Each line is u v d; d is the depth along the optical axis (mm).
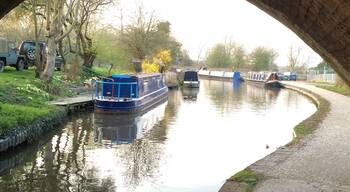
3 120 12586
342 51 5074
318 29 4930
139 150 14008
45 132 15578
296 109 27453
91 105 22969
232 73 66438
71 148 13984
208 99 33719
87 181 10336
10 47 26156
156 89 30266
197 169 11664
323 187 8133
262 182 8500
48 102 19766
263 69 78312
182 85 47531
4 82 19406
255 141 15883
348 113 20641
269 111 26109
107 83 23547
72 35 39750
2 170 11055
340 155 10914
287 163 10094
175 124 19969
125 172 11266
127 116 21922
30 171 11055
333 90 38781
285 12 5023
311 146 12109
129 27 47062
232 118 22484
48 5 23328
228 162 12508
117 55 40531
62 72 31703
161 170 11523
